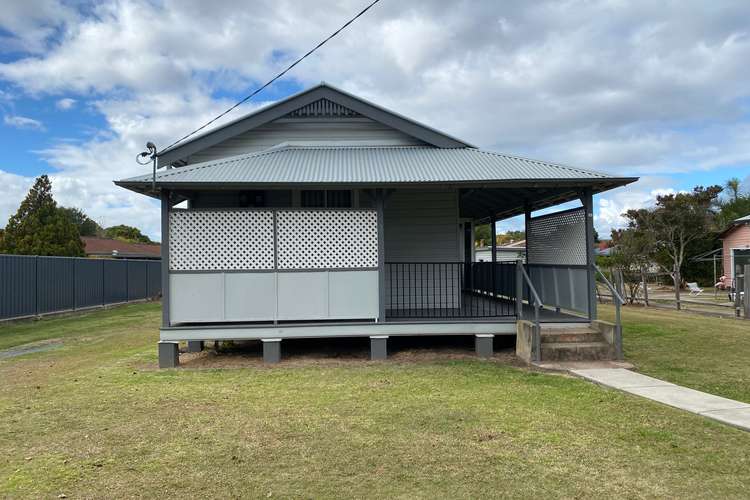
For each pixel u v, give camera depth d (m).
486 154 9.86
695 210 20.81
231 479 3.72
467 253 16.25
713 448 4.23
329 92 10.52
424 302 10.58
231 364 7.98
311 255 8.03
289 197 10.28
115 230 58.22
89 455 4.22
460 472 3.80
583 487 3.54
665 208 21.14
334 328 8.05
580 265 8.55
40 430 4.88
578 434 4.58
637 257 18.45
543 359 7.56
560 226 9.39
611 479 3.67
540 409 5.33
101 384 6.76
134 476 3.79
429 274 10.61
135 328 13.84
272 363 7.96
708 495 3.41
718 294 24.06
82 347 10.54
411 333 8.12
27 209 26.28
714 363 7.60
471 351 8.66
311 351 8.88
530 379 6.65
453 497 3.41
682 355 8.20
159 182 7.34
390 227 10.60
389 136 10.77
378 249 8.09
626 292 19.14
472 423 4.91
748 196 39.38
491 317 8.46
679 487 3.53
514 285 10.02
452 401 5.66
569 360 7.57
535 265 10.63
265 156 9.48
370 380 6.73
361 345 9.34
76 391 6.40
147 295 24.92
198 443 4.45
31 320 15.88
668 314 14.90
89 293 19.39
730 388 6.17
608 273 19.56
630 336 10.15
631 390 5.96
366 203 10.40
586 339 7.80
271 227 8.00
